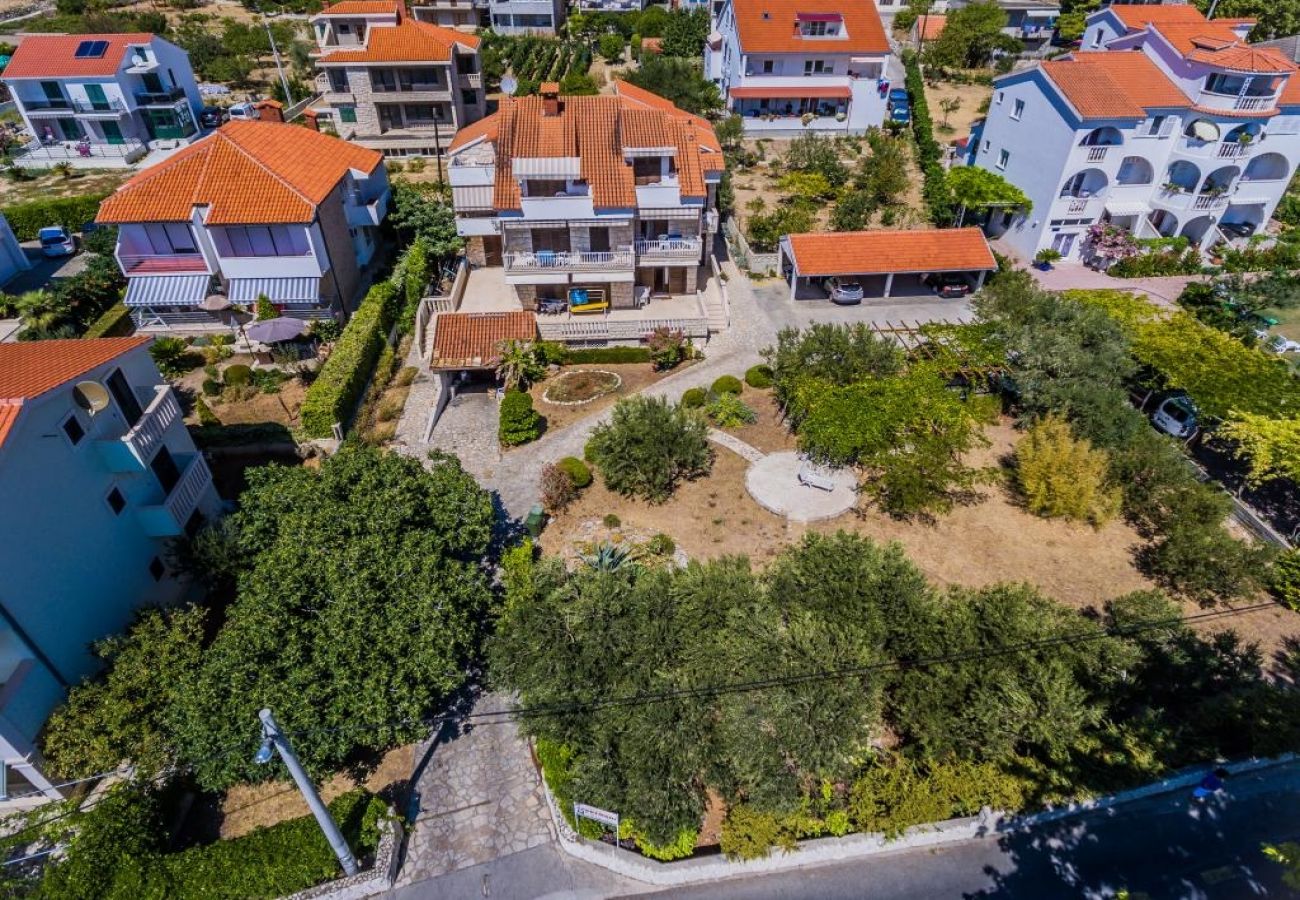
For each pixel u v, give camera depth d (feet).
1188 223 178.60
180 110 224.74
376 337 133.18
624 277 139.23
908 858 69.82
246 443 112.68
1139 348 115.85
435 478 86.48
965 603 78.18
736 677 68.49
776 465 113.70
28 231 178.29
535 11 314.35
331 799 73.00
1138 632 78.84
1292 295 149.28
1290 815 73.15
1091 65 163.43
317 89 266.77
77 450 73.77
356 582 68.49
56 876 60.90
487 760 76.74
